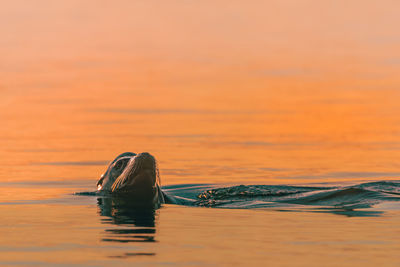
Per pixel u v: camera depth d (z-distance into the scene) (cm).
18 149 5006
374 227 2027
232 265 1501
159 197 2773
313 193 2931
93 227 2023
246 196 2942
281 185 3275
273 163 4466
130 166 2778
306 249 1675
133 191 2886
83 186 3312
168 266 1488
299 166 4325
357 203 2622
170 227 2030
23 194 2962
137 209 2484
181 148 5128
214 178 3778
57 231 1942
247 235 1878
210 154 4859
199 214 2352
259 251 1648
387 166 4341
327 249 1675
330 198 2767
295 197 2864
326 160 4631
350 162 4538
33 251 1639
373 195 2791
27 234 1886
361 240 1800
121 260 1543
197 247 1697
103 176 3084
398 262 1537
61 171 3934
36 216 2269
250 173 3994
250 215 2314
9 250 1650
